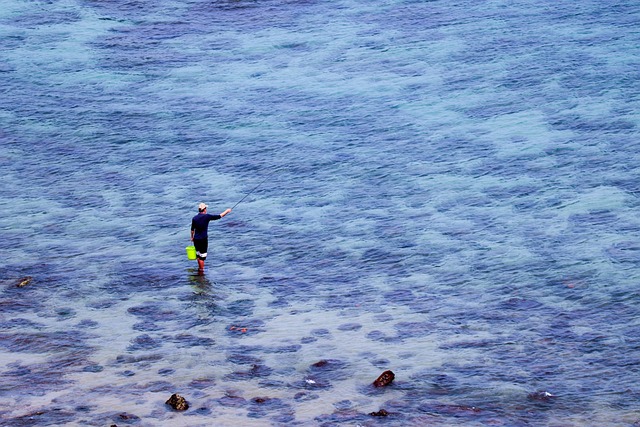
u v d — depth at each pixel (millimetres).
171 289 34562
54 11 79812
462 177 46188
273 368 28125
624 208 41250
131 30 75125
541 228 39531
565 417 24672
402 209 42562
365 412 25188
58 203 44188
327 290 34344
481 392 26219
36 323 31594
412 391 26391
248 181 46875
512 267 35781
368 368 27938
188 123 55906
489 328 30609
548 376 27125
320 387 26797
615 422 24328
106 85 62812
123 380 27375
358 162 49031
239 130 54594
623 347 28859
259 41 71812
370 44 70000
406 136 52562
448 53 67125
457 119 54844
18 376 27594
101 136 53906
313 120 55875
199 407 25625
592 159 47469
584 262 35844
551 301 32625
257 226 41188
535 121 53594
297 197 44625
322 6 81188
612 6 76750
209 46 71062
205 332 30812
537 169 46625
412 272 35812
